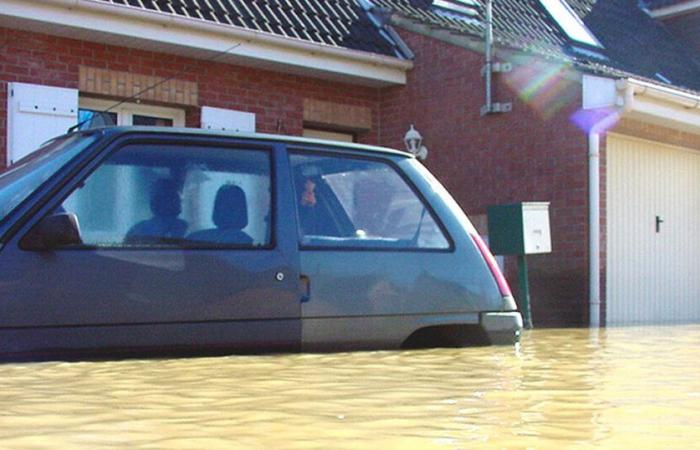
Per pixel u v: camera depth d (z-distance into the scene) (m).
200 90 9.24
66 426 1.64
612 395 2.15
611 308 9.50
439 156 10.25
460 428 1.65
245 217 3.62
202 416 1.77
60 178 3.35
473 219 9.92
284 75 9.91
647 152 10.02
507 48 9.60
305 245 3.64
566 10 13.00
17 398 2.02
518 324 3.96
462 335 3.88
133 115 9.05
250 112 9.60
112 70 8.66
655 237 10.11
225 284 3.45
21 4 7.79
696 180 10.70
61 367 2.76
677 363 3.03
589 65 9.40
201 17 8.88
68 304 3.19
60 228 3.20
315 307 3.58
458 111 10.08
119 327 3.26
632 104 8.66
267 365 2.85
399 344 3.72
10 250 3.16
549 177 9.26
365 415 1.80
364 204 3.85
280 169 3.75
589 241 8.95
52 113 8.26
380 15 10.78
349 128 10.66
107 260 3.28
